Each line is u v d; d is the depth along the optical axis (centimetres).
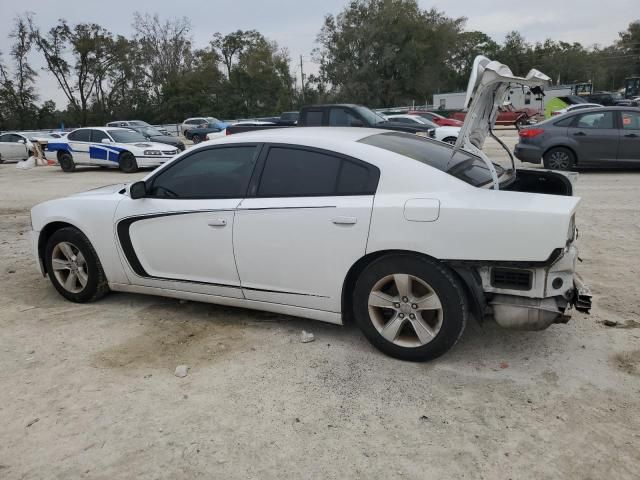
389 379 340
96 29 6431
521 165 1379
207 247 412
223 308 468
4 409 320
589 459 261
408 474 255
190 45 6975
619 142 1168
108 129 1833
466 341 388
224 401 321
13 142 2436
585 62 8744
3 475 264
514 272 323
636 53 9406
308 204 369
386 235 343
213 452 276
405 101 5953
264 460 269
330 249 363
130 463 269
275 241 383
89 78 6581
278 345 393
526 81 340
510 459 263
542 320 324
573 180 406
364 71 5772
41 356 387
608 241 639
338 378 343
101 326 438
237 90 6556
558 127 1212
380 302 359
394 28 5747
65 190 1339
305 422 298
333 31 6019
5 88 6425
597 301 453
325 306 380
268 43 6962
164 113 6456
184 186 426
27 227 879
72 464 270
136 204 441
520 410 302
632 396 312
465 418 297
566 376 336
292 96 6788
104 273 475
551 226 306
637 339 381
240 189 402
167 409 315
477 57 350
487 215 318
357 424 295
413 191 345
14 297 516
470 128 355
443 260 331
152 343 404
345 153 369
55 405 322
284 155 391
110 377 354
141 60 6781
